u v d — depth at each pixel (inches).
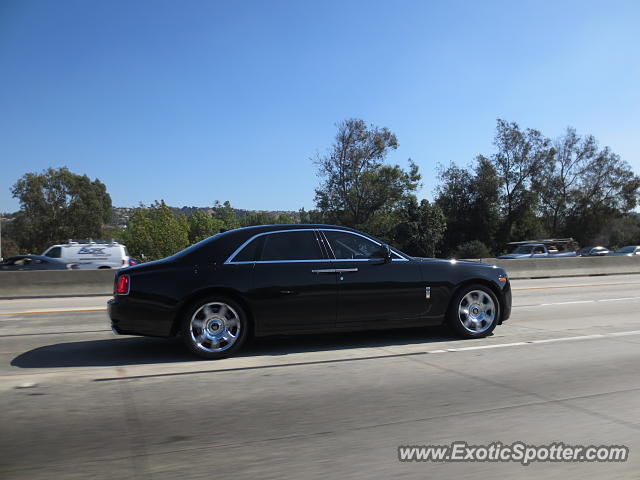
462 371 208.5
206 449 130.8
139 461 123.7
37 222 3265.3
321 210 2351.1
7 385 192.1
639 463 122.0
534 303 454.9
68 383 194.9
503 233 2236.7
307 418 153.8
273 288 238.4
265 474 116.3
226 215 4392.2
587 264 872.9
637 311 397.1
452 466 120.6
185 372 211.2
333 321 247.4
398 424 148.0
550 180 2217.0
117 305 229.3
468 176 2240.4
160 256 2261.3
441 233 2103.8
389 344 264.8
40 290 593.0
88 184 3476.9
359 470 118.3
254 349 255.8
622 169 2181.3
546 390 181.2
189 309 230.7
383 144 2304.4
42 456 127.0
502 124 2186.3
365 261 255.1
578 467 120.0
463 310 275.9
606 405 163.8
